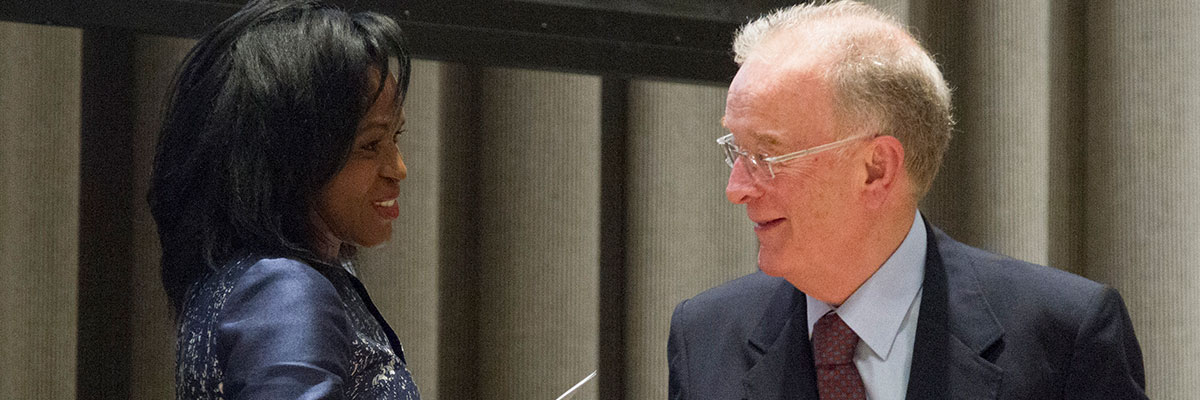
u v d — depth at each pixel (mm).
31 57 4836
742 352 3277
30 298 4859
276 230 2732
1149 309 6684
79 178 4945
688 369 3365
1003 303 3039
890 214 3008
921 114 2979
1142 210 6672
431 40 4914
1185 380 6645
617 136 6266
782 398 3131
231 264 2684
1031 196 6496
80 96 4934
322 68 2717
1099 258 6809
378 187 2936
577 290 5879
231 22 2828
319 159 2723
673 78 5523
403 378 2789
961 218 6570
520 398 5844
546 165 5848
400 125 2973
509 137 5828
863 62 2908
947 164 6570
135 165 5051
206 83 2783
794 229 2967
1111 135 6734
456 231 5852
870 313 3064
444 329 5832
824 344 3133
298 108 2695
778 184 2936
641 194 6168
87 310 4992
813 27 3039
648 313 6164
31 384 4863
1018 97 6461
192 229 2797
